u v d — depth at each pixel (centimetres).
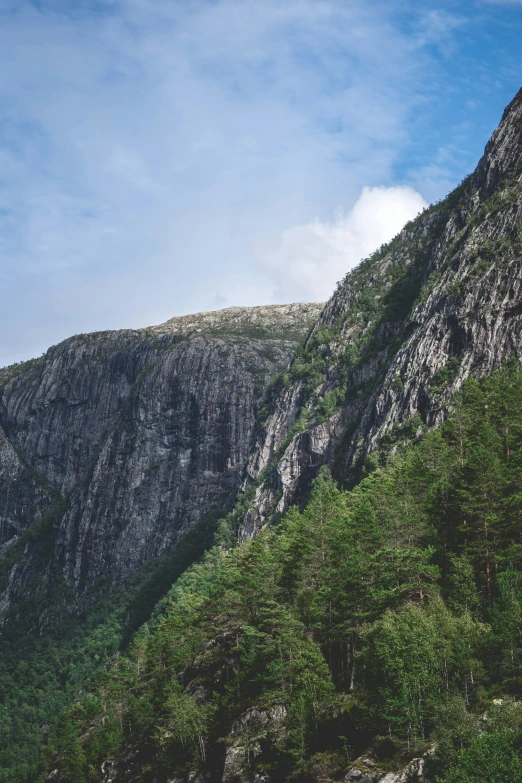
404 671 8825
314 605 11494
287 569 12512
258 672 11506
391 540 11488
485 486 11162
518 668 8819
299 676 10438
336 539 11731
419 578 10581
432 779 8256
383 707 9081
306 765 9544
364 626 10306
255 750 10575
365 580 10981
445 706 8381
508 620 8969
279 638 11138
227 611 12912
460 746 8094
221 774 10856
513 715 7894
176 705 12081
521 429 13012
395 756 8869
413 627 9119
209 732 11450
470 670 8812
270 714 10850
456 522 11594
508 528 10825
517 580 9838
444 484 12662
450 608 10019
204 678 12962
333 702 10125
